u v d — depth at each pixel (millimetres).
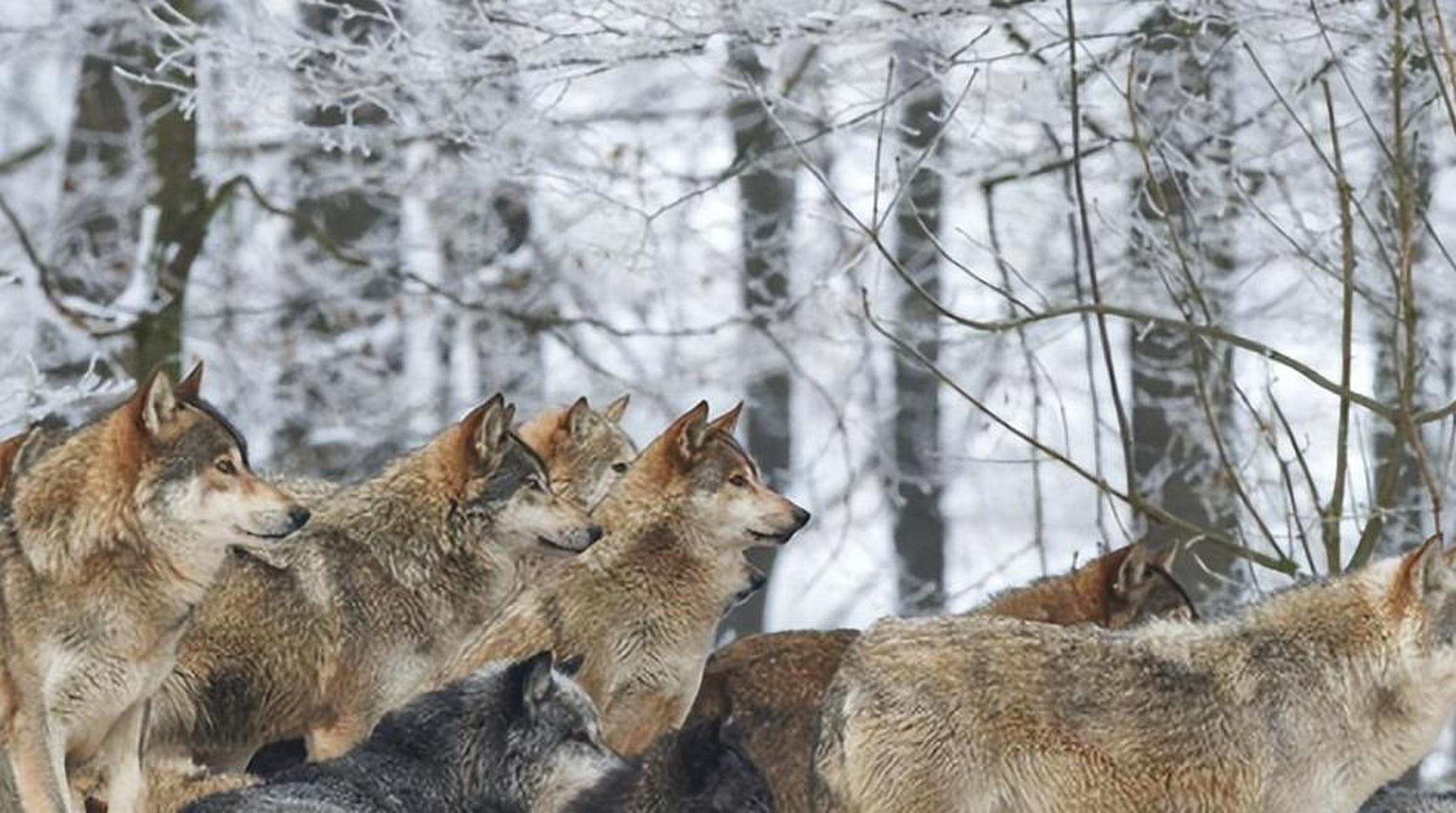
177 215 23547
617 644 14047
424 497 14094
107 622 12375
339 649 13805
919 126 24594
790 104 19531
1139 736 11875
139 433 12430
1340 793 12148
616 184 23844
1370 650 12055
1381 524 16391
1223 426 21688
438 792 11797
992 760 11781
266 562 13695
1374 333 21547
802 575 29188
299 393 24734
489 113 21062
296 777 11641
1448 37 16906
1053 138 20906
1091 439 28688
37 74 30391
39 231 24906
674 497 14211
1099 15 20641
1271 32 18828
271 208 23641
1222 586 21156
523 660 12586
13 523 12367
